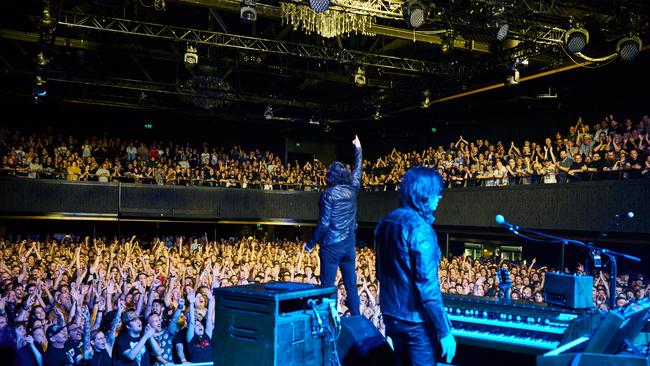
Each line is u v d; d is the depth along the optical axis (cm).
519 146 2422
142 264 1372
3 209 2136
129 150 2508
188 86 1930
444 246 2442
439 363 548
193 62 1588
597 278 1391
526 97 2052
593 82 1888
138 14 1670
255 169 2639
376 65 1766
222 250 1889
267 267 1413
